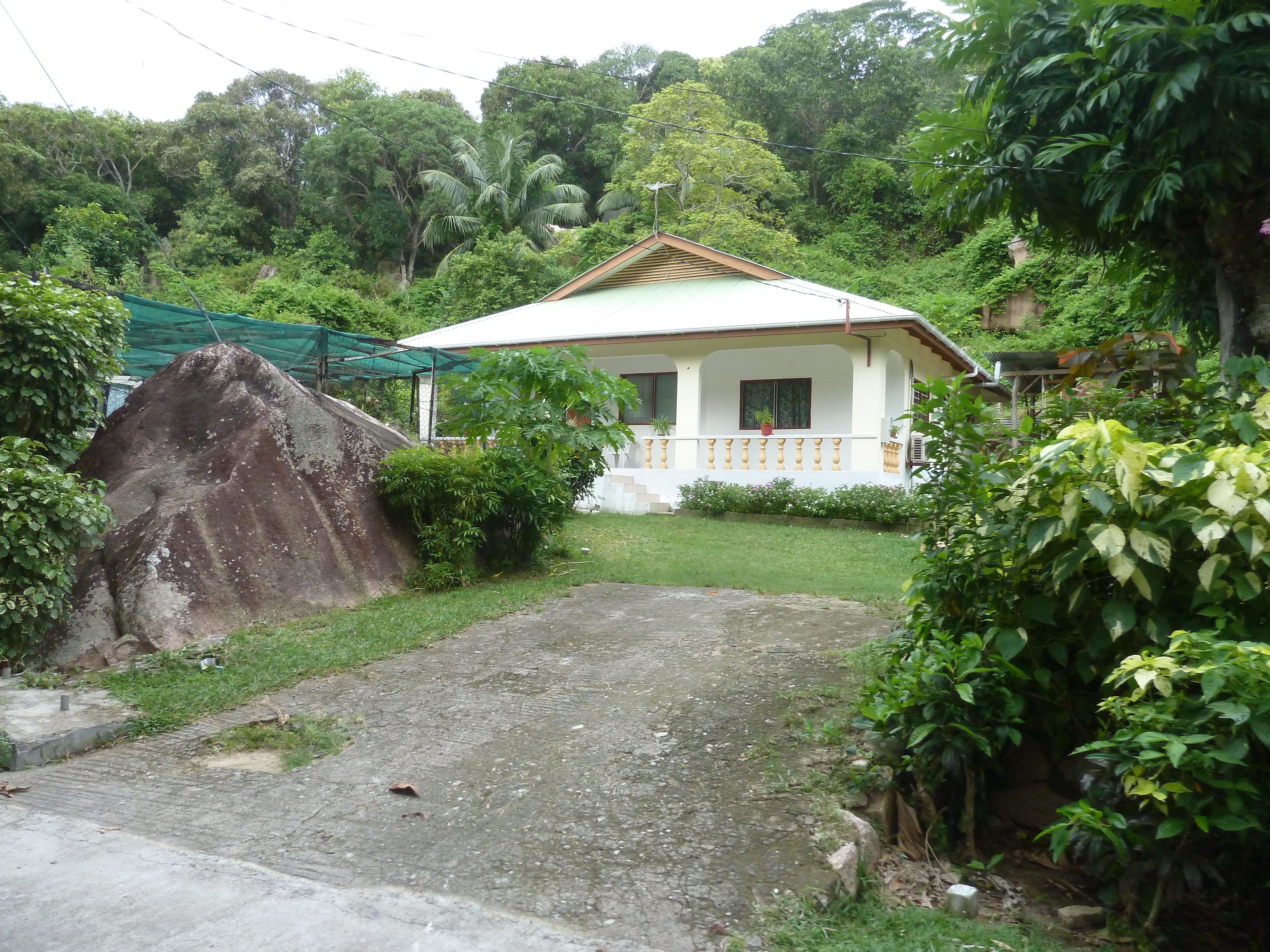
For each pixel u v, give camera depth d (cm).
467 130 4475
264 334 1452
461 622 743
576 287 2078
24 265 3250
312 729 521
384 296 4106
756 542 1217
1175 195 498
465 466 909
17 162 3703
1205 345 638
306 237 4344
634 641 686
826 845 365
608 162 4553
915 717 399
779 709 517
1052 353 1761
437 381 1816
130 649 668
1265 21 433
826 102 4691
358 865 368
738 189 4097
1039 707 428
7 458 613
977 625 422
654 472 1681
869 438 1542
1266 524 320
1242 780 299
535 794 430
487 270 3344
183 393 926
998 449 451
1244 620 339
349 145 4288
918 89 4544
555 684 590
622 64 5047
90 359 769
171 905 334
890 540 1264
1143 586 335
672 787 430
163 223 4384
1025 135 542
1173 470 330
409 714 546
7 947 304
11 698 577
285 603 769
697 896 338
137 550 727
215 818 416
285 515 820
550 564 1010
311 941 309
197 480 819
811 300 1688
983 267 3519
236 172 4488
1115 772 318
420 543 914
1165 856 321
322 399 1052
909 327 1510
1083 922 347
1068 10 527
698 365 1678
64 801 439
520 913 328
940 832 401
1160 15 471
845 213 4531
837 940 313
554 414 987
